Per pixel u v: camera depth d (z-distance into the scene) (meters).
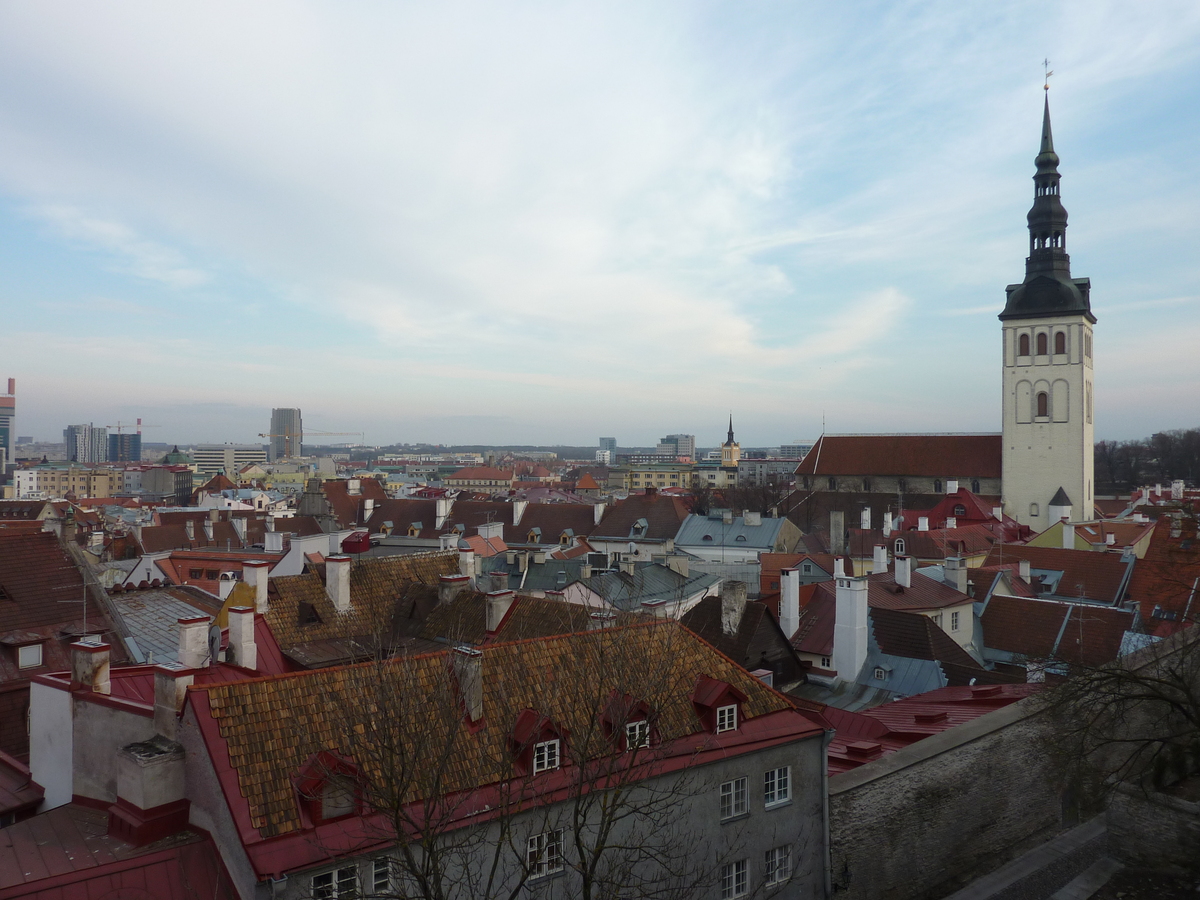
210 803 20.88
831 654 51.44
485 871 21.64
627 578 69.62
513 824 22.11
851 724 36.75
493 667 25.81
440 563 48.94
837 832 28.45
